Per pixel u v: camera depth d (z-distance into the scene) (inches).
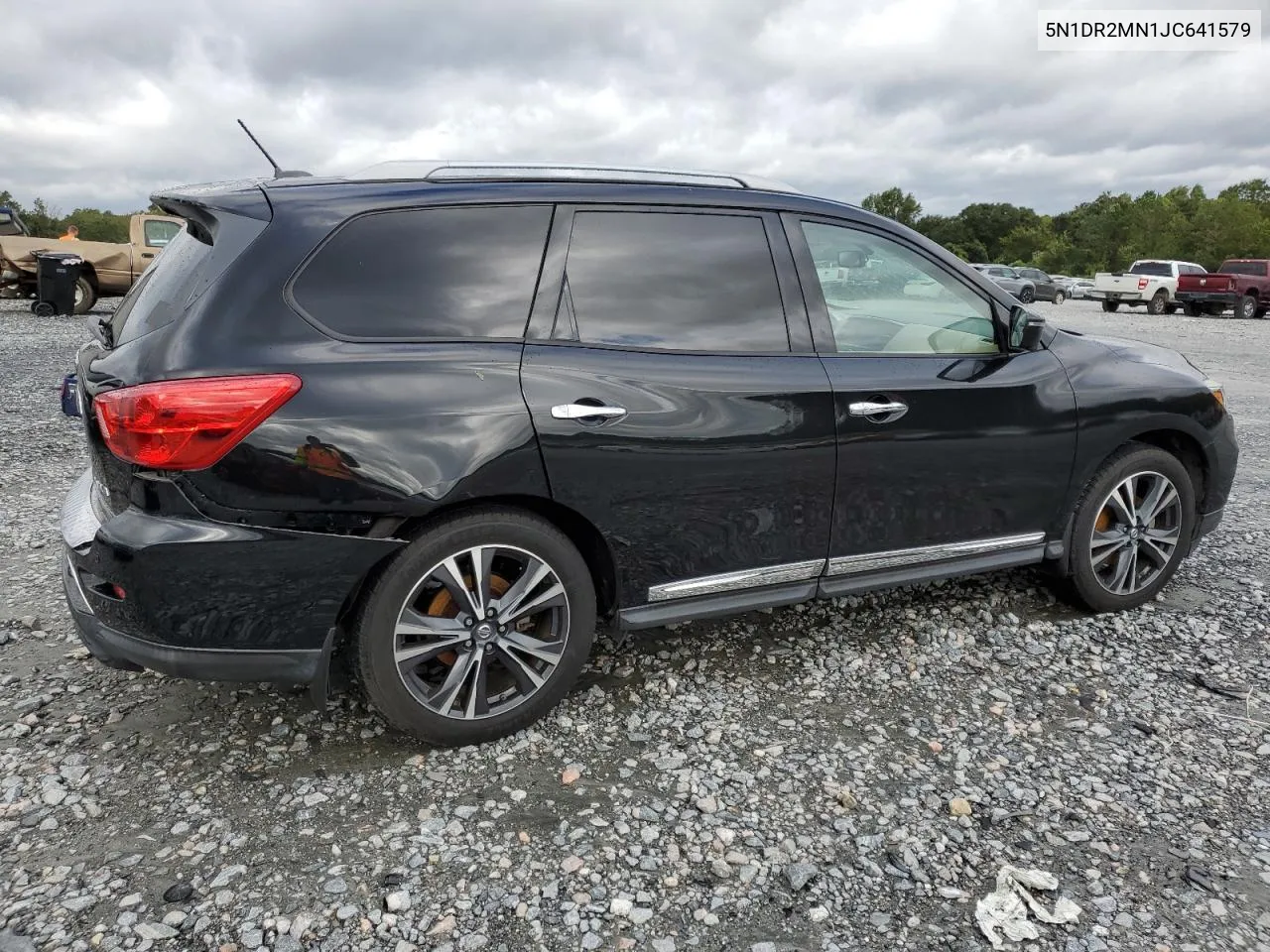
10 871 90.7
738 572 124.7
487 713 114.0
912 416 130.9
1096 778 109.8
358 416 99.8
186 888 88.6
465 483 104.2
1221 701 129.0
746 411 119.3
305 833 97.6
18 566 172.1
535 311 112.0
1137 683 133.9
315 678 104.0
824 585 132.5
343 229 104.9
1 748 112.3
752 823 100.8
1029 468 142.3
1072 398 144.0
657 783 108.0
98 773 107.7
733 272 124.4
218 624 99.3
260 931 83.7
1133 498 153.8
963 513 138.9
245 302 99.0
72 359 430.9
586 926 85.5
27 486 226.7
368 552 102.3
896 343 135.1
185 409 94.0
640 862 94.3
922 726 121.5
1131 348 160.6
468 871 92.4
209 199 106.2
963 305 141.2
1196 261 3260.3
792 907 88.4
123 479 98.1
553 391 109.0
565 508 112.0
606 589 122.1
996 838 99.0
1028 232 4544.8
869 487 130.1
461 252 109.7
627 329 116.6
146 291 113.6
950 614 156.7
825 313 129.6
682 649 142.6
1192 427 155.3
